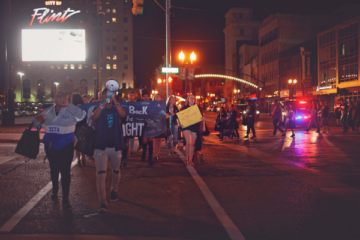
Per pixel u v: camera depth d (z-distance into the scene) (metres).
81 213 4.89
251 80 82.81
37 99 126.25
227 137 17.59
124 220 4.58
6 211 4.98
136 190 6.24
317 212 4.92
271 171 8.11
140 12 13.58
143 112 7.69
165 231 4.17
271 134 19.20
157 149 9.93
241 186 6.55
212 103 105.69
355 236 4.00
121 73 130.00
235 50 96.62
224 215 4.79
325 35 49.22
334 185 6.64
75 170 8.27
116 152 5.24
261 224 4.42
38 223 4.45
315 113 19.84
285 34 66.75
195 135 8.94
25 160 9.76
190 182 6.90
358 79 41.38
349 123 20.23
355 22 41.75
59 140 5.23
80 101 7.35
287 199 5.62
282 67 64.56
